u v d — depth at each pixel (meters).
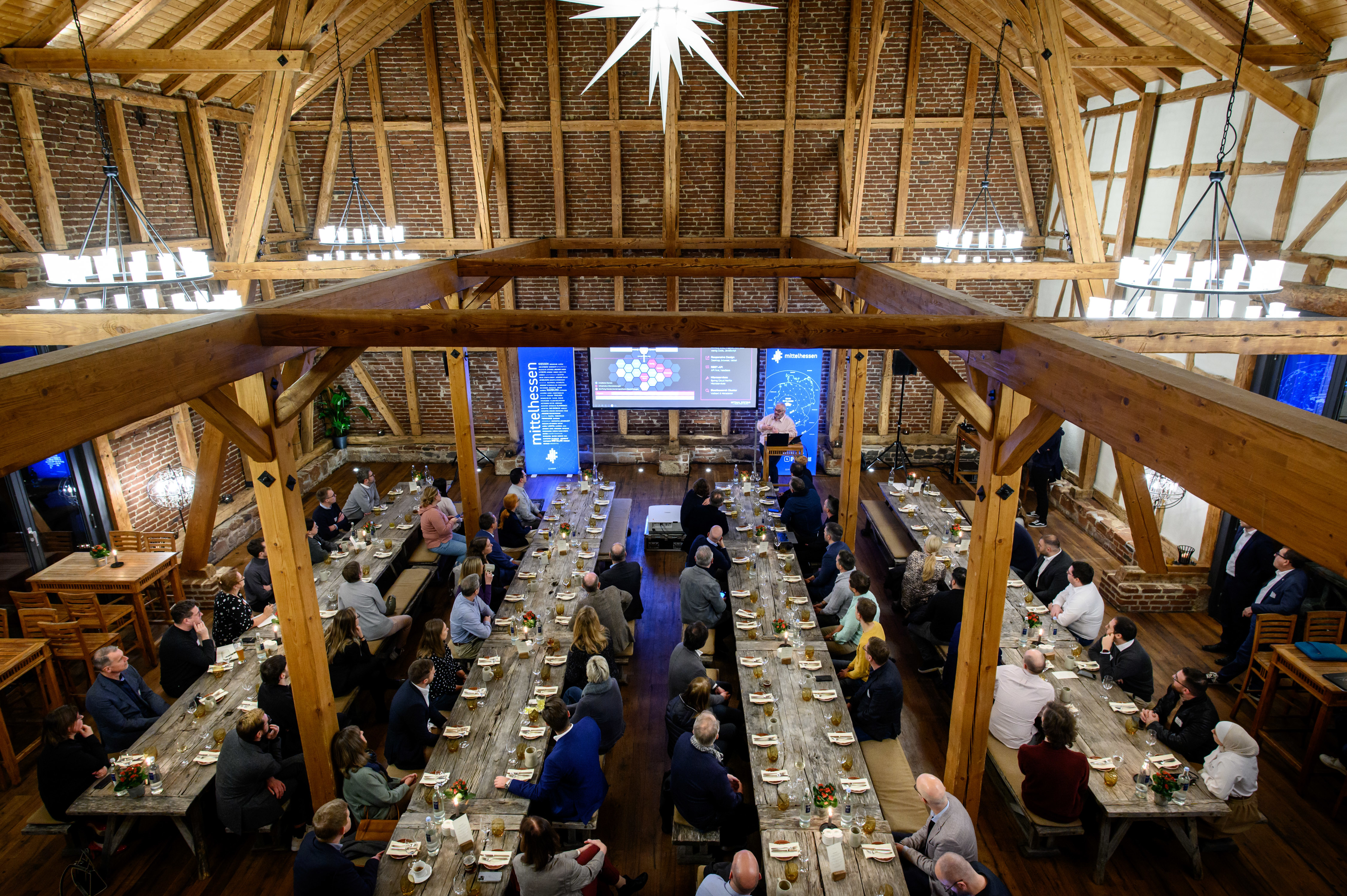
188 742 5.13
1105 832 4.76
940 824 4.20
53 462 7.99
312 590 4.90
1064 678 5.67
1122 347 4.97
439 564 8.41
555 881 3.81
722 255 11.88
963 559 7.65
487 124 11.12
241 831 4.84
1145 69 9.05
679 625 7.95
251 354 4.20
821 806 4.34
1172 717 5.48
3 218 6.78
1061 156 7.34
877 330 4.46
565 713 4.62
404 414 12.77
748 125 11.12
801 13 10.67
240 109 10.05
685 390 12.16
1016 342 4.09
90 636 6.38
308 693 4.95
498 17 10.74
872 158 11.34
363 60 10.80
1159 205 9.09
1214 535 7.92
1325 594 6.89
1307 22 6.55
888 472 12.18
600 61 10.91
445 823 4.30
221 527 9.38
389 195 11.56
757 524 8.58
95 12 6.83
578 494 9.53
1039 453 9.95
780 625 6.22
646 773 5.93
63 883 4.89
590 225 11.81
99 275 5.18
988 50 10.17
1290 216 6.96
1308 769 5.52
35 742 6.16
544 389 11.68
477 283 9.30
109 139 8.00
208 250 9.48
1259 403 2.22
